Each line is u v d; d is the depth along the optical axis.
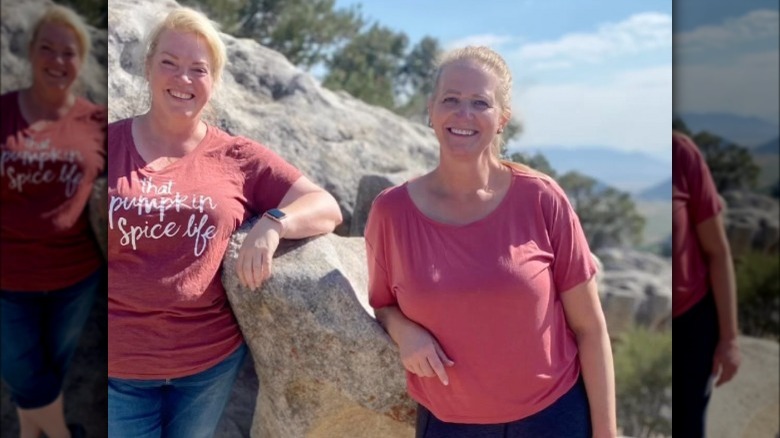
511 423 1.75
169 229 2.14
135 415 2.19
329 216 2.28
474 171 1.78
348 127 3.53
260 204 2.31
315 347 2.11
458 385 1.76
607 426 1.80
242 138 2.32
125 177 2.17
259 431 2.46
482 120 1.76
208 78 2.23
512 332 1.72
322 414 2.17
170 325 2.15
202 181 2.20
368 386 2.10
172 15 2.22
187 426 2.24
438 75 1.85
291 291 2.10
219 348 2.22
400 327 1.84
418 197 1.83
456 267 1.74
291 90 3.46
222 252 2.19
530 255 1.73
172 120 2.20
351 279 2.33
